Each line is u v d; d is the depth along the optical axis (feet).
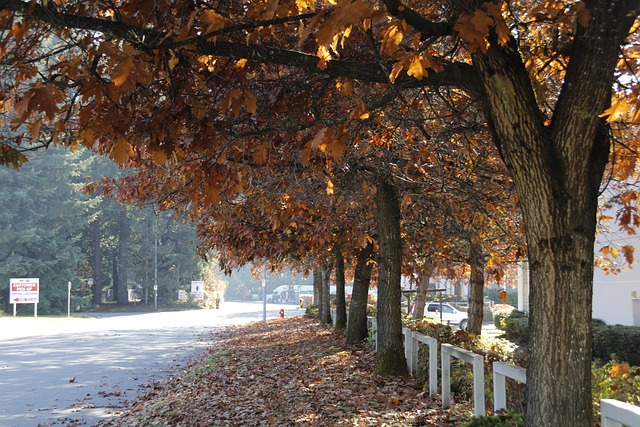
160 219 217.77
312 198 36.22
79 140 17.75
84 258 202.49
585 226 14.08
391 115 25.54
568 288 13.82
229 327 121.49
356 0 11.78
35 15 13.99
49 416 35.86
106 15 18.44
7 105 17.16
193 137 18.30
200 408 33.86
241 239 51.47
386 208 38.17
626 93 15.42
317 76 22.15
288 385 38.19
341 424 25.81
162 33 15.33
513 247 43.32
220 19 14.83
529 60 20.77
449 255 48.49
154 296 225.76
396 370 36.96
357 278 58.90
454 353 25.86
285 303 344.28
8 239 169.99
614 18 13.65
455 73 16.42
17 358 66.64
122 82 13.47
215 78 19.38
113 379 51.03
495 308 134.82
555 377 13.62
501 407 19.80
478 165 30.14
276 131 20.33
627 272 68.59
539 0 20.99
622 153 21.54
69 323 137.59
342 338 64.64
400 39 14.88
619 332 57.82
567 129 14.10
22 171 174.70
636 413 11.76
